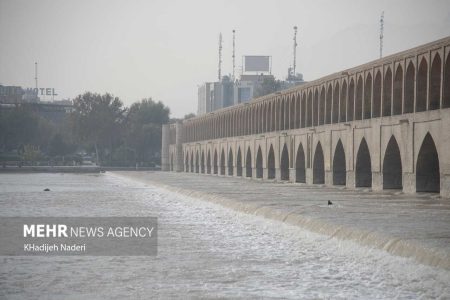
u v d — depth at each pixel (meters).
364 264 62.12
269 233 84.69
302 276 58.78
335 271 60.09
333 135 155.00
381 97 134.62
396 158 130.12
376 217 83.81
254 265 64.06
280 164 193.50
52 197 155.25
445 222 77.88
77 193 170.75
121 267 64.06
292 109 193.75
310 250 70.94
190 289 55.28
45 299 53.00
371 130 135.12
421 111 120.00
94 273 61.62
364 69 143.00
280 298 51.97
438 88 115.94
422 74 120.50
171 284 57.06
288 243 76.19
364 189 139.38
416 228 72.25
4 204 134.25
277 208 98.19
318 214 88.31
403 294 51.59
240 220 98.75
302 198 117.88
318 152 167.62
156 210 119.19
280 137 192.88
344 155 156.00
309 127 170.50
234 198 120.50
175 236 83.44
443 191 108.50
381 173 131.25
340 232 73.50
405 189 122.19
